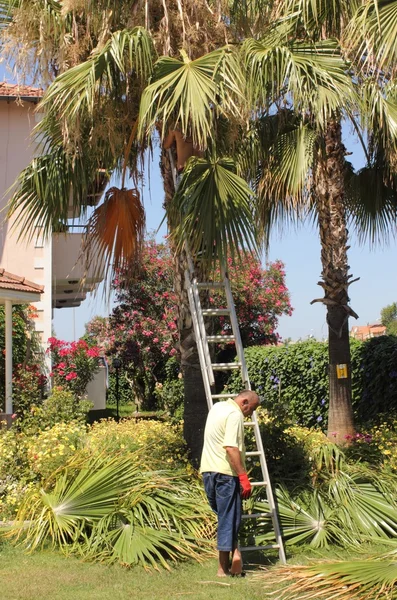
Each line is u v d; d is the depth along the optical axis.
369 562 5.57
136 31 7.46
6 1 8.11
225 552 6.00
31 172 8.70
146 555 6.21
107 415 22.30
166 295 21.36
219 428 6.19
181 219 7.42
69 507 6.93
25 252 15.97
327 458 7.83
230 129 8.00
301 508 7.11
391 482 7.51
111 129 7.93
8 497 7.95
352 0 7.71
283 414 8.27
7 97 15.62
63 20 8.06
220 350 21.72
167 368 21.39
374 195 11.52
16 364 14.81
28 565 6.29
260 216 11.05
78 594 5.51
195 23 7.82
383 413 11.45
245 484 6.02
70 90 7.27
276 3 7.99
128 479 7.17
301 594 5.33
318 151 10.64
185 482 7.59
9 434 9.32
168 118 7.75
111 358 21.64
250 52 7.46
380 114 8.58
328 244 10.86
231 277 21.92
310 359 14.20
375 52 6.80
